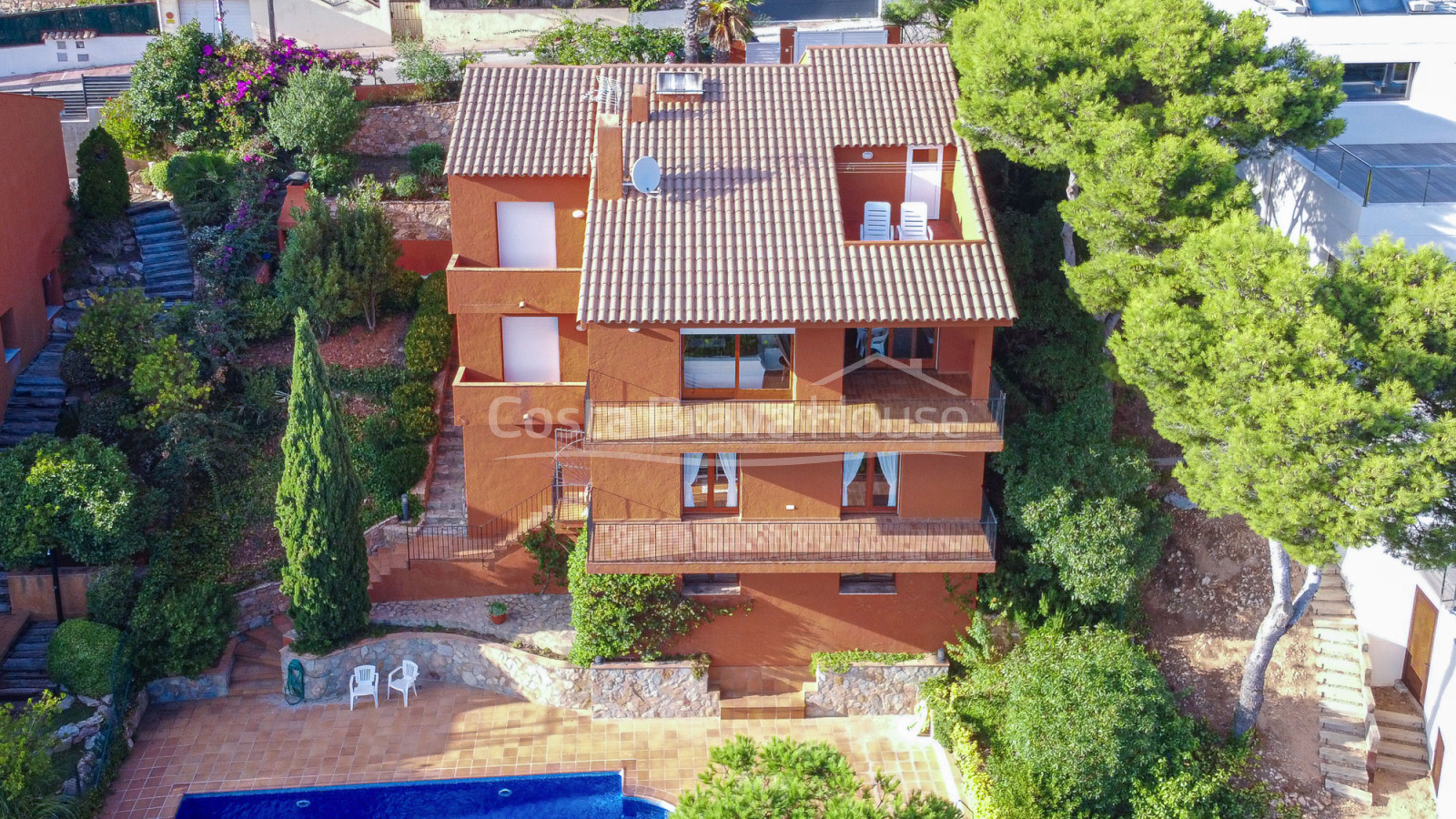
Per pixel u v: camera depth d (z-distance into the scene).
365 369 34.59
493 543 31.19
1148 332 23.34
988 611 29.58
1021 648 28.23
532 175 29.36
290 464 28.34
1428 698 27.33
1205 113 25.88
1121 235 25.41
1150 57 26.47
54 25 48.75
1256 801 25.83
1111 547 27.31
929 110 30.62
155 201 39.03
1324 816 26.14
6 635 29.31
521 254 30.62
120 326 33.47
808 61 32.16
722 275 26.83
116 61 48.56
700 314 26.02
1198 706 27.97
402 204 37.72
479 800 27.34
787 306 26.17
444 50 47.69
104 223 37.72
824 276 26.80
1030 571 28.69
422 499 32.09
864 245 27.38
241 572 31.36
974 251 27.25
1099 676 25.62
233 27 48.19
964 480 28.23
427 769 28.00
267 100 39.91
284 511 28.61
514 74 31.95
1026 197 32.69
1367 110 33.03
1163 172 24.28
